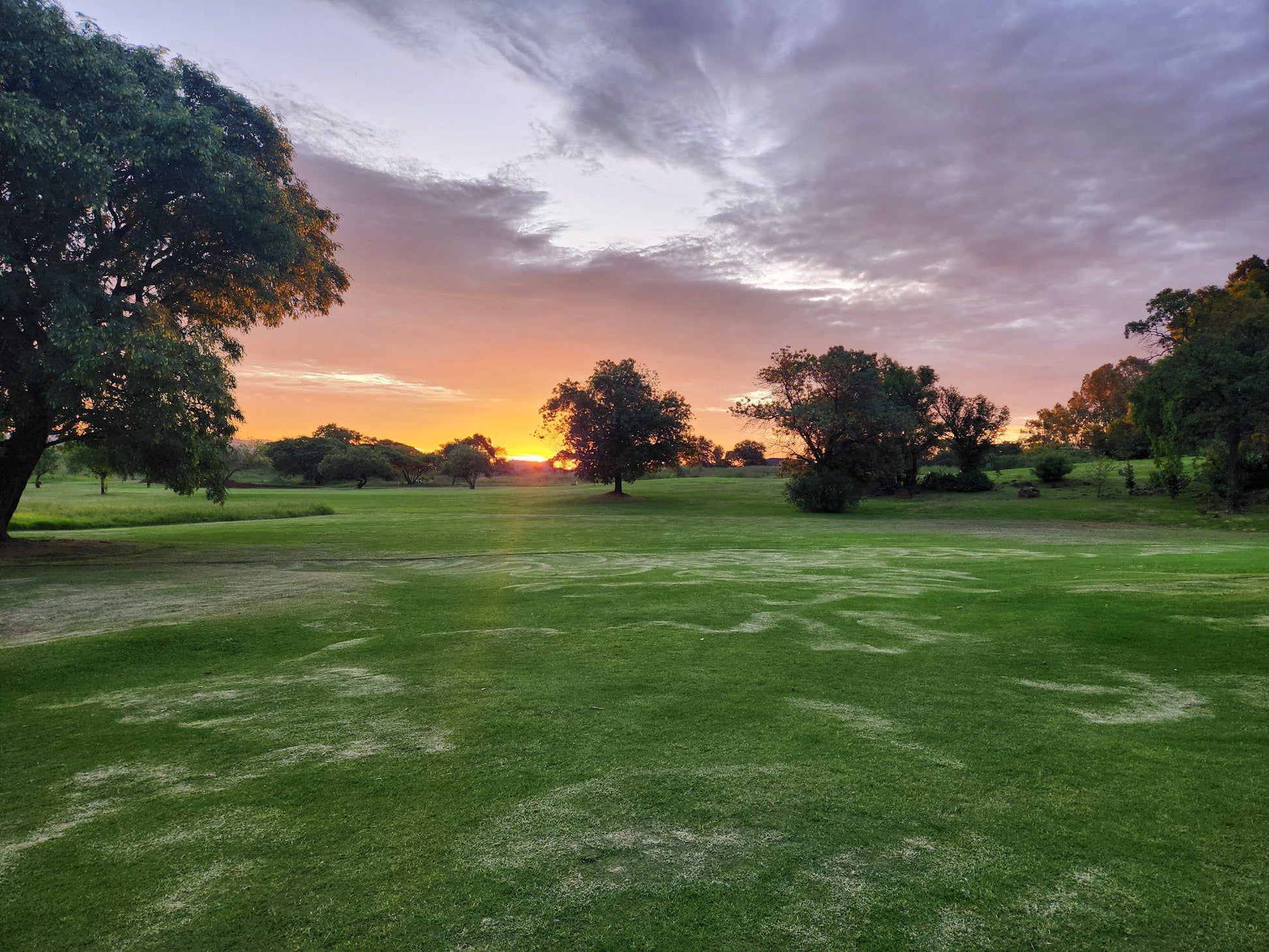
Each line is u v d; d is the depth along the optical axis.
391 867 3.09
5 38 13.14
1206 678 6.00
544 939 2.56
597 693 5.84
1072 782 3.91
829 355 49.94
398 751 4.55
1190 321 43.72
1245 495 40.50
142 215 17.12
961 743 4.57
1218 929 2.56
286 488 95.75
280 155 20.02
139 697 5.95
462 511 48.22
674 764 4.26
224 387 17.16
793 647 7.55
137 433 16.39
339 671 6.77
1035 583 12.23
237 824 3.54
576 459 59.81
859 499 47.88
